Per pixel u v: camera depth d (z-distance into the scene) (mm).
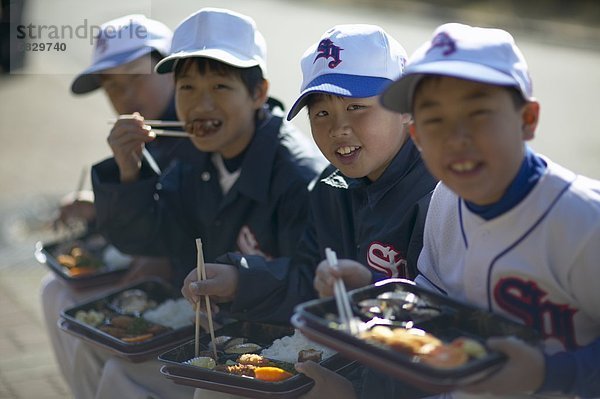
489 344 1690
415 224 2330
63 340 3309
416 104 1804
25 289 4688
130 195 3031
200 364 2303
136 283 3191
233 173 2969
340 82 2299
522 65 1794
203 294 2430
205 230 3053
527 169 1854
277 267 2598
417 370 1622
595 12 12078
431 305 1954
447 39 1796
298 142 2918
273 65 9242
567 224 1823
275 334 2564
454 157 1749
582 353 1770
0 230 5516
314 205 2654
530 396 1932
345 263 2039
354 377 2402
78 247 3604
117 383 2732
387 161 2412
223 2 13555
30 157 7051
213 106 2799
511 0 12883
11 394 3521
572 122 7355
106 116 8398
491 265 1916
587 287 1838
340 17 12438
